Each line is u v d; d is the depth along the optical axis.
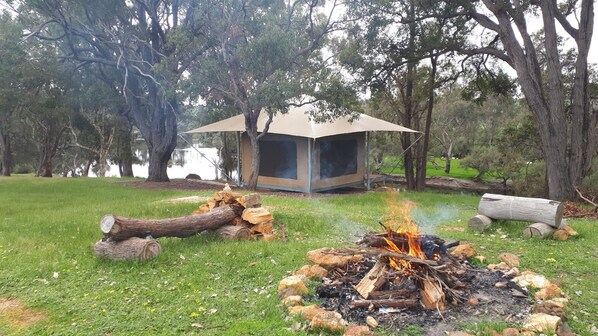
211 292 6.02
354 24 21.19
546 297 5.51
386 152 43.31
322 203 15.19
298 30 20.98
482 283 6.00
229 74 19.22
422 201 16.92
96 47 23.67
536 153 31.59
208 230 8.99
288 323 4.99
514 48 18.72
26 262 7.47
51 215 12.29
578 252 8.05
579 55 18.86
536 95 18.50
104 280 6.60
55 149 38.81
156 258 7.45
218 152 41.62
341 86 18.94
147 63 22.03
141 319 5.21
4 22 24.97
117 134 39.22
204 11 19.53
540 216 9.39
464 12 20.31
